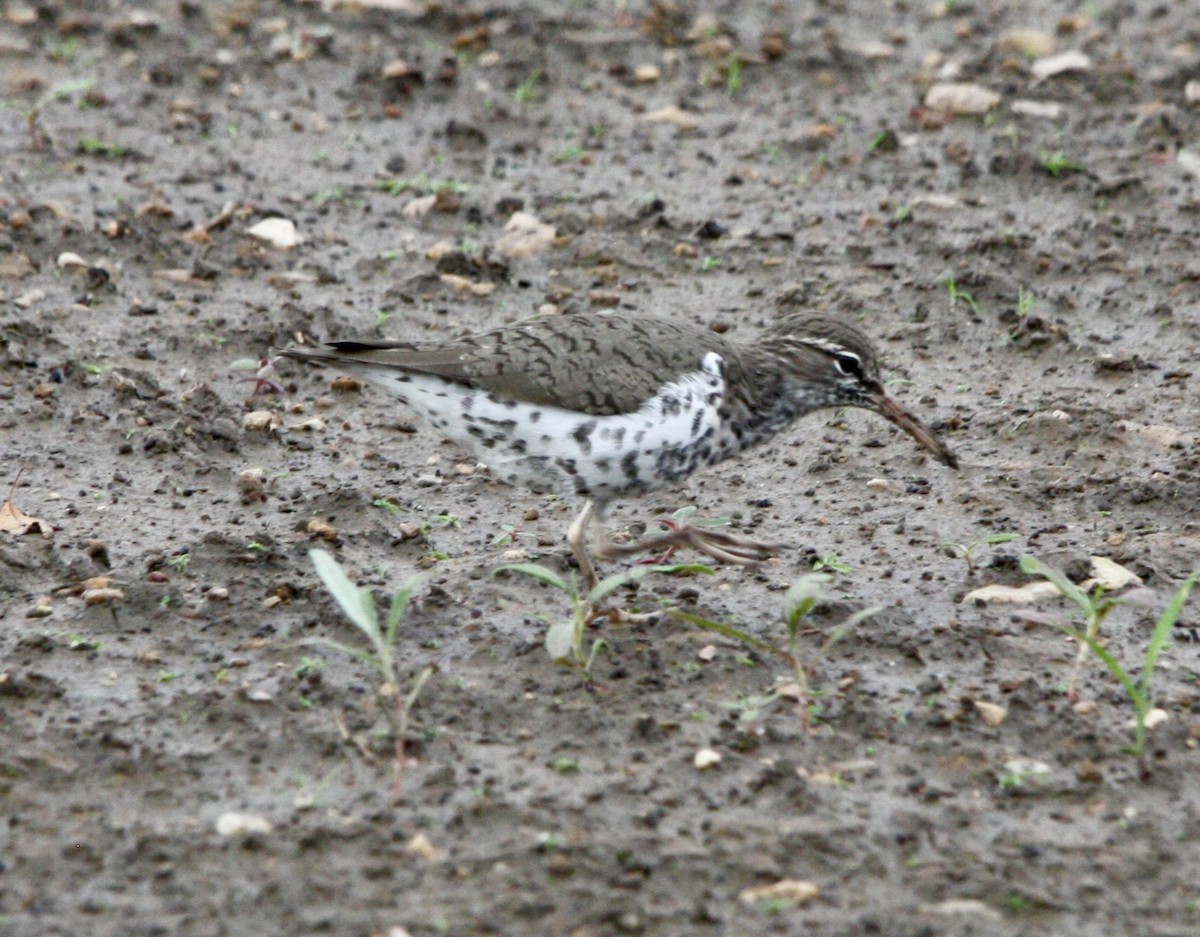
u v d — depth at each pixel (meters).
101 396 15.53
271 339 16.53
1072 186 19.84
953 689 11.40
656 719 10.98
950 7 24.98
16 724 10.79
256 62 22.73
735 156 20.94
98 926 9.14
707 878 9.55
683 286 18.05
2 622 12.02
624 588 12.78
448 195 19.36
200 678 11.38
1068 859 9.83
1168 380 16.17
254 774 10.41
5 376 15.73
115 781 10.33
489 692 11.23
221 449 14.84
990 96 21.72
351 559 13.04
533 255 18.56
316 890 9.41
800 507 14.29
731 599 12.59
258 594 12.37
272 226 18.70
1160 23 24.33
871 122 21.73
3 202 18.78
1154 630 12.12
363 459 14.91
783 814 10.12
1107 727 11.00
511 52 23.25
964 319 17.44
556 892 9.42
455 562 13.10
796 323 13.02
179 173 20.00
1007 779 10.45
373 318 17.16
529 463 12.07
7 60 22.55
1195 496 13.92
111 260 17.91
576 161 20.77
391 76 22.11
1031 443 15.20
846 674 11.53
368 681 11.34
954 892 9.52
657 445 12.02
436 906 9.30
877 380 13.12
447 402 11.95
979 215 19.38
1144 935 9.22
